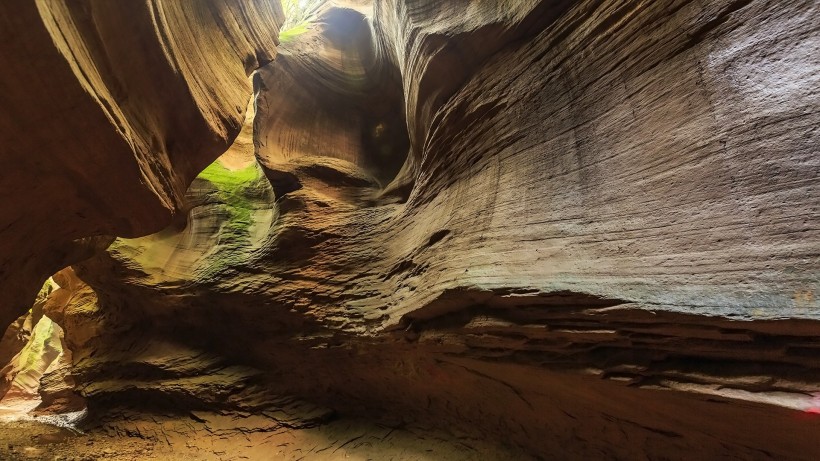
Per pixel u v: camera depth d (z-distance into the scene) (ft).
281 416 32.81
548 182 15.52
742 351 9.55
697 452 13.65
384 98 43.16
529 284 13.78
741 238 9.36
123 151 15.65
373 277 28.22
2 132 13.09
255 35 28.76
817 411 8.32
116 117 14.94
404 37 27.50
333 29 46.29
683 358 11.09
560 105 16.14
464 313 17.38
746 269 9.08
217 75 22.75
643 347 11.83
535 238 14.82
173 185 20.51
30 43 11.32
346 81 43.98
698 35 11.73
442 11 24.16
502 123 18.94
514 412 20.27
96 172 15.97
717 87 10.83
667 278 10.48
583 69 15.49
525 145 17.33
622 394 13.55
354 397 30.94
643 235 11.50
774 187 9.04
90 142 14.65
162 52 17.11
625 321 11.45
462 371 20.71
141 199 18.12
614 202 12.77
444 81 23.38
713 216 10.03
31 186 15.34
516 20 19.07
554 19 17.66
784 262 8.51
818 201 8.28
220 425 33.58
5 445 33.55
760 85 9.89
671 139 11.64
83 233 19.45
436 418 25.35
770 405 9.12
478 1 21.93
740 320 8.86
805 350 8.50
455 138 22.22
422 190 25.61
